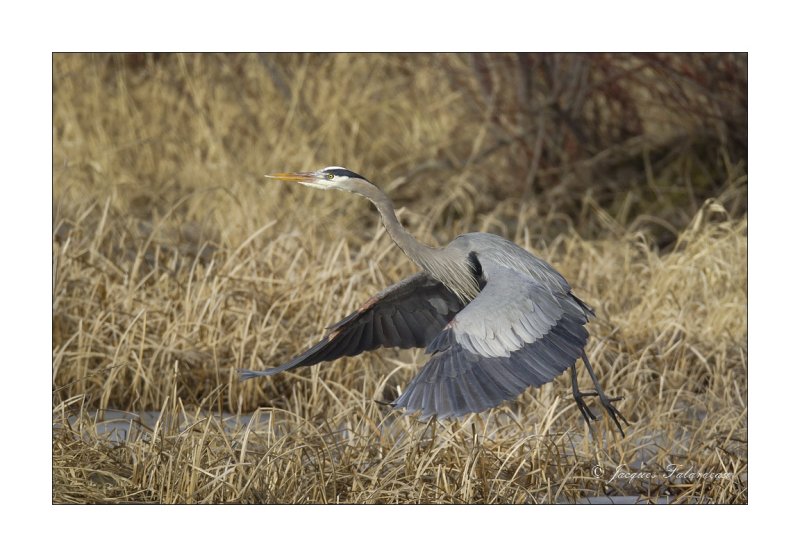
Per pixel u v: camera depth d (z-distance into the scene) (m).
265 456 9.44
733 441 10.82
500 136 20.59
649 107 20.69
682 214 18.41
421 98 22.45
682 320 13.34
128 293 12.73
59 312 12.32
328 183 9.95
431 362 8.52
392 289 9.86
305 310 12.95
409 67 22.56
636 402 11.73
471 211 18.83
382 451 10.08
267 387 12.05
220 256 14.69
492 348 8.55
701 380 12.62
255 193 18.53
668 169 19.44
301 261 14.64
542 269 9.51
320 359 9.98
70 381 11.68
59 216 14.27
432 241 16.56
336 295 13.25
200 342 12.27
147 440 10.24
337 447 10.20
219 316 12.45
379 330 10.18
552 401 11.25
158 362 11.99
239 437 10.27
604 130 20.52
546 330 8.80
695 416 12.02
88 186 18.20
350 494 9.53
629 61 20.42
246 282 13.17
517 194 19.91
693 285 14.69
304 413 11.54
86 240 14.09
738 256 15.26
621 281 14.85
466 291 9.84
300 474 9.59
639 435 11.19
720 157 19.34
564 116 20.00
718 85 19.47
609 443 10.66
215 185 19.00
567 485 9.98
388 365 12.45
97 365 12.06
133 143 19.58
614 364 12.05
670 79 19.88
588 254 15.98
